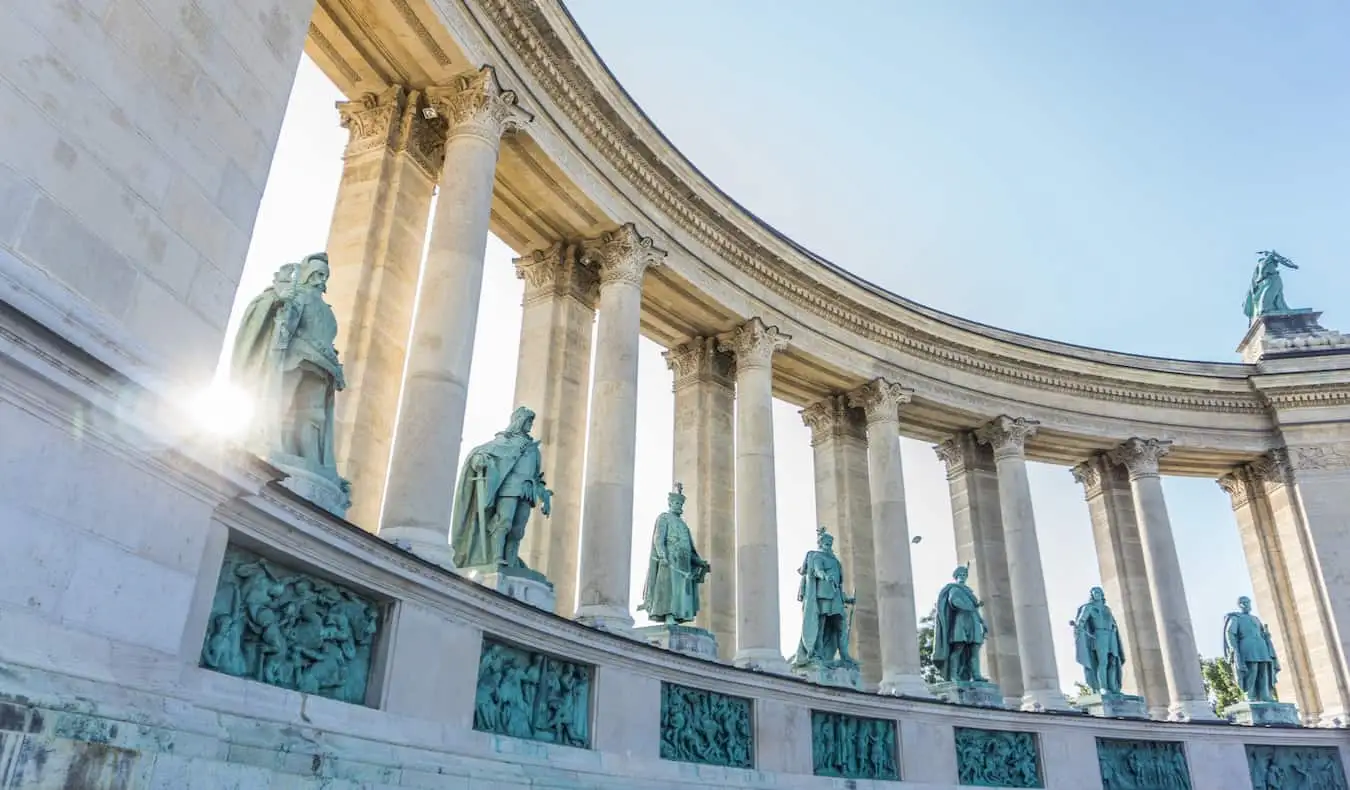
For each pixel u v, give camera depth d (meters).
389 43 18.47
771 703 21.53
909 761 24.67
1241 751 30.50
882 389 30.02
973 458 34.41
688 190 24.31
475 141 18.39
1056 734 28.00
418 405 15.97
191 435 9.38
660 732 18.67
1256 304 40.34
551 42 20.12
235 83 11.16
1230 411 36.47
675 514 22.11
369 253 18.14
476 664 14.70
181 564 9.46
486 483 17.09
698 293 25.38
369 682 12.95
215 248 10.58
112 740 8.08
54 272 8.47
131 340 8.82
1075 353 34.16
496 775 14.05
